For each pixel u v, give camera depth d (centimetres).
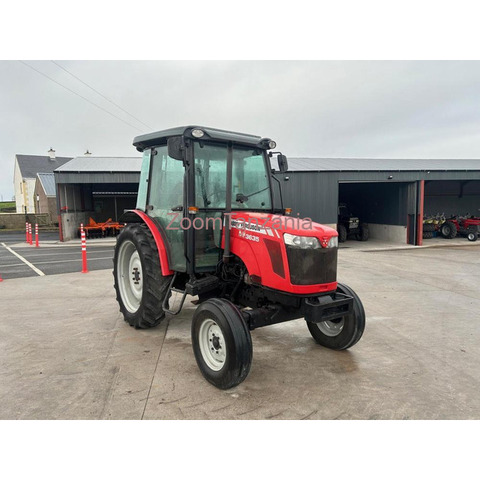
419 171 1481
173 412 278
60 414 274
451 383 330
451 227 1698
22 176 3759
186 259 377
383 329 474
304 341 430
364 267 959
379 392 312
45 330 458
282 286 325
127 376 336
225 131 394
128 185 2192
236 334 300
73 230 1750
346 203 1941
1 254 1211
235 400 296
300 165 1568
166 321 495
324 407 288
